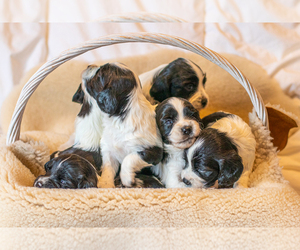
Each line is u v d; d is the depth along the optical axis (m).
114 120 1.27
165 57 2.22
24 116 2.27
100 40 1.24
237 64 2.22
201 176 1.20
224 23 2.25
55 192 1.12
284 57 2.20
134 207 1.10
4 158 1.32
